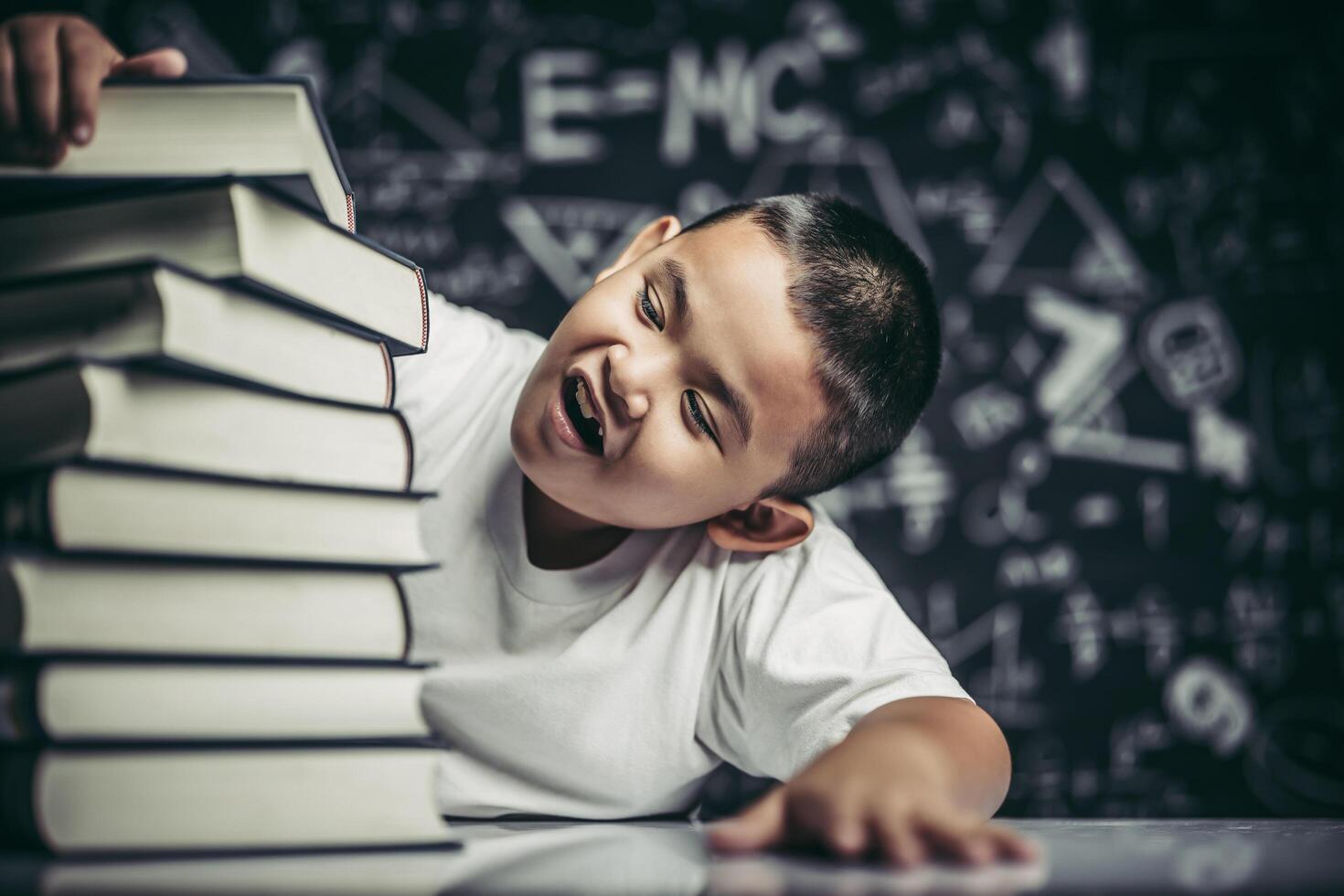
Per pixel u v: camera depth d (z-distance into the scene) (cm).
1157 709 192
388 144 193
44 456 38
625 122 197
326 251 47
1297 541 197
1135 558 194
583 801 85
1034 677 191
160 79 47
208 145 48
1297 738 192
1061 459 195
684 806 92
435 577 86
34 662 35
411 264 53
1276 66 205
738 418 78
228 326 42
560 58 197
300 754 39
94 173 47
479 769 85
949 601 192
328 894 30
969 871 38
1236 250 202
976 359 196
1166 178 202
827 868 39
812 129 199
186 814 37
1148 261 201
